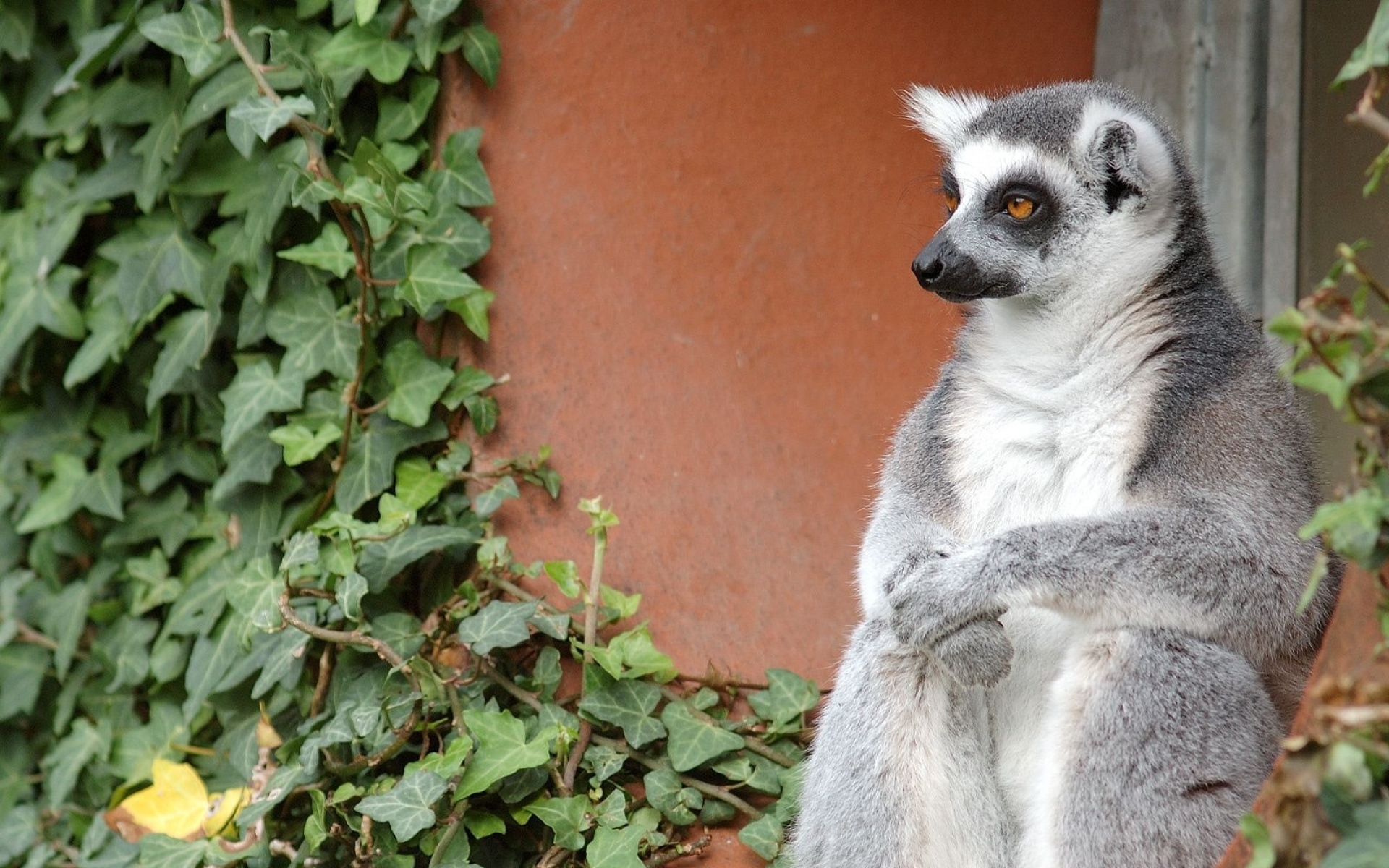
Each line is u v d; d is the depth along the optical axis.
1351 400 5.00
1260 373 7.04
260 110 8.68
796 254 9.53
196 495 10.04
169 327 9.83
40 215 10.68
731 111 9.55
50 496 10.23
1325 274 9.95
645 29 9.49
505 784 8.12
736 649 9.03
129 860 8.84
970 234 7.55
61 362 10.62
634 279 9.35
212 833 8.64
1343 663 5.22
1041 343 7.45
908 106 9.38
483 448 9.16
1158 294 7.29
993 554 6.70
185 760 9.50
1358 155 9.74
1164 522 6.57
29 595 10.43
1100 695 6.36
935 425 7.79
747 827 8.09
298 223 9.41
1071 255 7.43
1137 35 10.30
